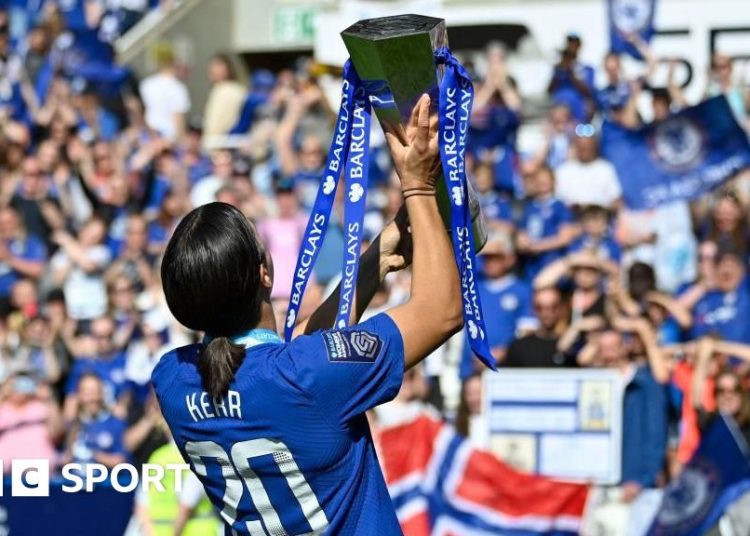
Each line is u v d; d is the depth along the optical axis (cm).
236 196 1705
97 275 1686
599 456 1238
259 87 2000
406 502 1139
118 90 2028
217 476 455
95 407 1406
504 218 1567
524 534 1129
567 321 1412
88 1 2116
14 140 1902
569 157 1620
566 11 1838
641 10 1734
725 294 1427
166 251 454
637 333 1306
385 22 442
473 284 440
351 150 457
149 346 1514
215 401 445
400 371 439
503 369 1310
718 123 1516
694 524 1110
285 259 1574
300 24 2141
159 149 1853
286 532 447
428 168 445
